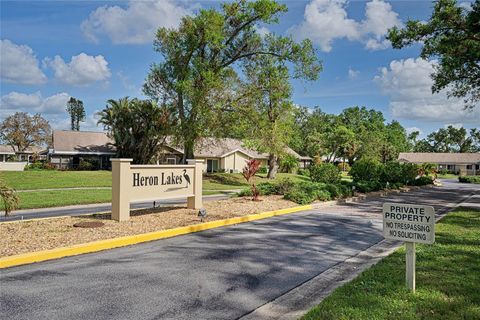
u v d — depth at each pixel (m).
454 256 6.66
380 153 66.50
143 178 10.16
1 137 61.41
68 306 4.59
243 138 35.97
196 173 11.86
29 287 5.20
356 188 20.62
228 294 5.18
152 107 33.84
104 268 6.15
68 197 17.50
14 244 7.01
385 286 5.16
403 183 29.14
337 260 7.08
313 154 67.50
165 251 7.32
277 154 33.56
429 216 4.80
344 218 12.05
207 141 35.91
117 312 4.47
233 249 7.61
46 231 8.20
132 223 9.34
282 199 15.26
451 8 17.83
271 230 9.70
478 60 18.78
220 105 28.31
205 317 4.43
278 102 31.94
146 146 34.69
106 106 35.47
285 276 6.04
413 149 103.75
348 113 88.81
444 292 4.91
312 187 16.70
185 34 29.11
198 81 28.94
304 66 29.38
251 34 30.36
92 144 44.47
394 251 7.29
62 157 42.94
